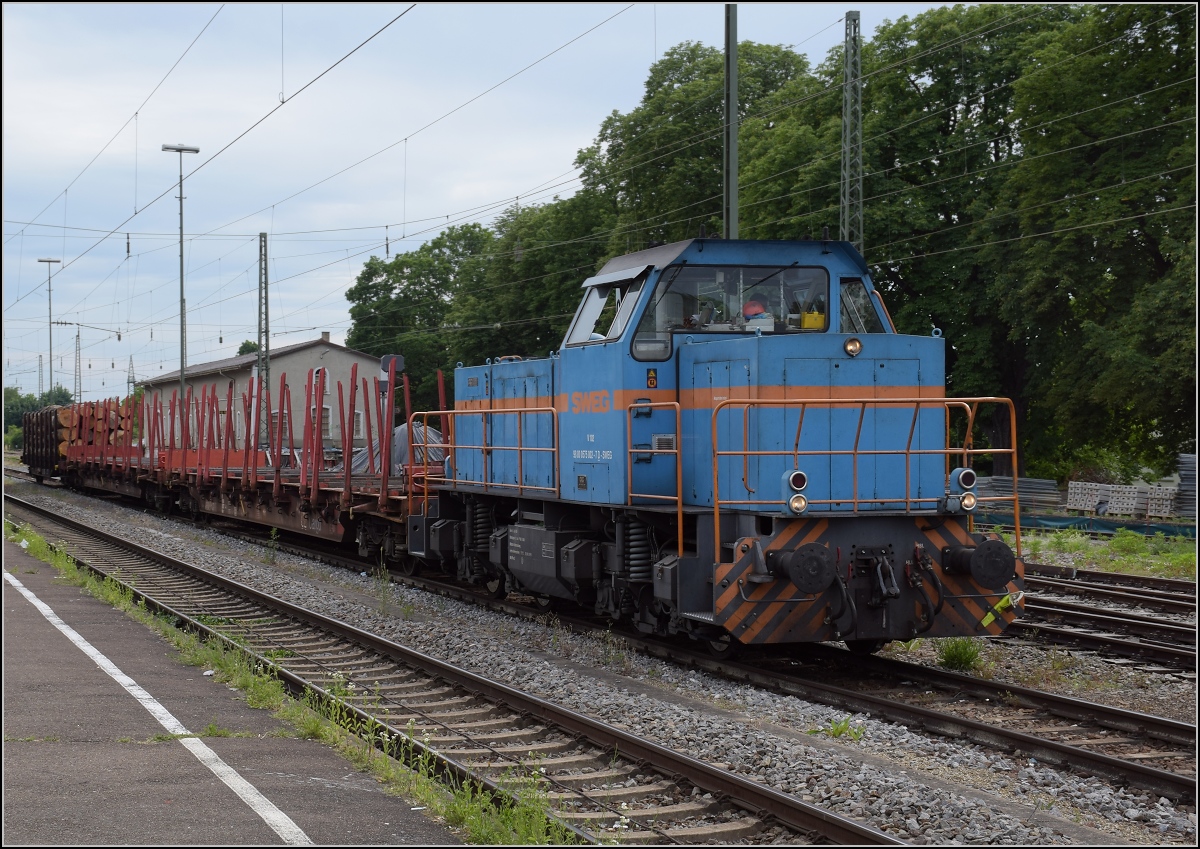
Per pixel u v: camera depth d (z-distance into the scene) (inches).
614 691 354.0
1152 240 1177.4
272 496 860.6
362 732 303.7
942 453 385.1
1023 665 407.2
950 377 1355.8
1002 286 1222.3
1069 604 521.7
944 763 282.2
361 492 700.7
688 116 1588.3
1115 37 1155.3
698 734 299.0
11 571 645.9
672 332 417.1
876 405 379.2
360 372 2214.6
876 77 1358.3
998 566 362.6
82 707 318.0
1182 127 1099.3
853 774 260.4
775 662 413.4
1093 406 1238.3
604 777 263.1
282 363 2075.5
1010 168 1280.8
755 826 231.6
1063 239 1149.7
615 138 1688.0
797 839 225.0
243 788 243.1
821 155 1309.1
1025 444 1407.5
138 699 329.7
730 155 631.8
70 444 1641.2
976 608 378.6
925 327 1316.4
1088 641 444.5
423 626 482.9
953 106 1344.7
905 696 359.3
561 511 476.7
